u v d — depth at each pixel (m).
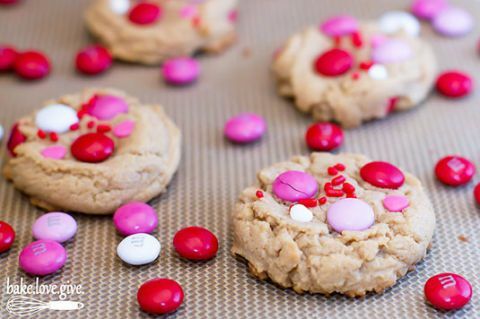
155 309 0.33
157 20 0.44
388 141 0.40
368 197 0.35
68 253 0.36
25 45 0.45
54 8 0.48
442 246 0.36
